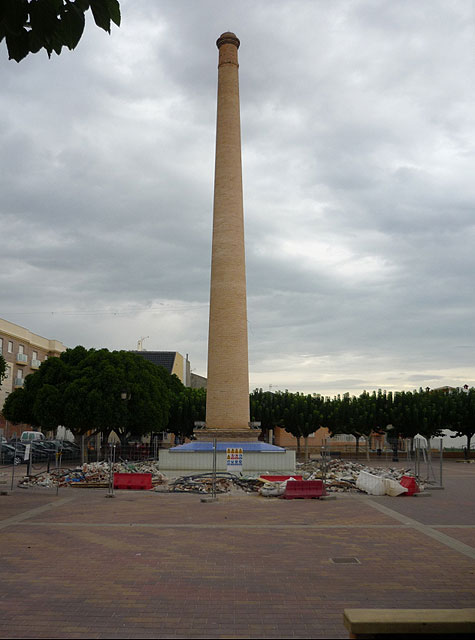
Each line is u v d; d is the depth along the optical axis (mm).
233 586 9023
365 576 9648
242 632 7051
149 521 15312
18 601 8234
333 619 7516
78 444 40750
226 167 30562
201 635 6938
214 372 29375
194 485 23234
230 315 29391
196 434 29156
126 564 10438
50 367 42000
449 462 47812
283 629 7152
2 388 53906
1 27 4289
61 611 7797
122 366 41656
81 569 10062
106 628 7152
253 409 51625
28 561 10656
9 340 55906
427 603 8188
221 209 30219
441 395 54219
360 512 17281
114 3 4402
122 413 39906
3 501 19531
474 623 4723
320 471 28453
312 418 50406
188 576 9617
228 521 15398
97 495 21375
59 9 4305
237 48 32500
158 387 43719
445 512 17344
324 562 10641
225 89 31500
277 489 21172
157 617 7570
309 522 15312
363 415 50375
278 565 10398
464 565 10445
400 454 48719
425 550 11750
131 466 28453
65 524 14781
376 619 4762
